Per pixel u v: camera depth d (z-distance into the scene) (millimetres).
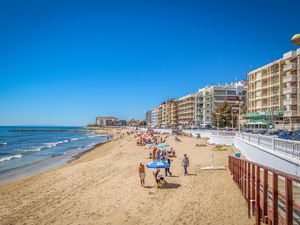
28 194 18797
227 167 25234
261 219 10547
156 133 110812
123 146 60094
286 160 14625
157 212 13711
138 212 13844
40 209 15109
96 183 21047
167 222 12289
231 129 67375
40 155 50094
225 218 12250
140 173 19328
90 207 14984
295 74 61656
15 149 63406
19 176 28812
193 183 19469
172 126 152500
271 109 66812
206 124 116625
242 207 13523
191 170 24781
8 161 41781
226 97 113125
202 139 71188
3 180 26562
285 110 62562
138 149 50562
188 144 56812
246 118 76438
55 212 14438
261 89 73438
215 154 36500
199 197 15836
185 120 140375
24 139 108125
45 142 90125
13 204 16375
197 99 126062
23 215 14188
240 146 34125
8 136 133000
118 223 12477
